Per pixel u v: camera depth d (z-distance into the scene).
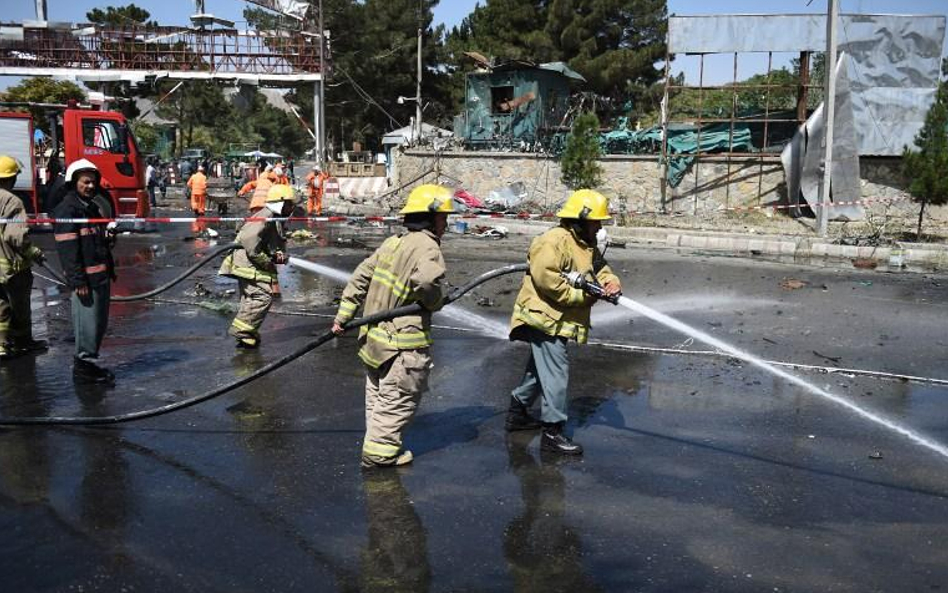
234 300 9.66
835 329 8.36
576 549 3.54
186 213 24.56
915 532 3.76
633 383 6.31
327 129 50.31
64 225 5.80
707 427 5.27
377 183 29.42
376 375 4.43
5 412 5.41
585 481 4.33
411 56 45.03
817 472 4.50
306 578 3.26
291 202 7.12
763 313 9.20
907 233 17.38
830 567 3.41
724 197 21.22
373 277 4.31
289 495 4.09
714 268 13.07
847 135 19.48
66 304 9.34
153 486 4.19
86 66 32.91
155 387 6.02
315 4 34.50
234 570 3.32
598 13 37.69
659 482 4.33
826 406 5.74
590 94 28.28
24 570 3.30
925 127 15.94
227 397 5.79
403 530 3.71
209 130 66.81
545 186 23.39
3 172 6.64
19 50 32.41
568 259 4.49
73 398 5.72
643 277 12.02
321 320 8.59
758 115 21.70
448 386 6.17
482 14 44.28
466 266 13.02
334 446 4.82
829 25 16.47
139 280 11.25
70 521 3.77
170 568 3.33
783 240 16.00
